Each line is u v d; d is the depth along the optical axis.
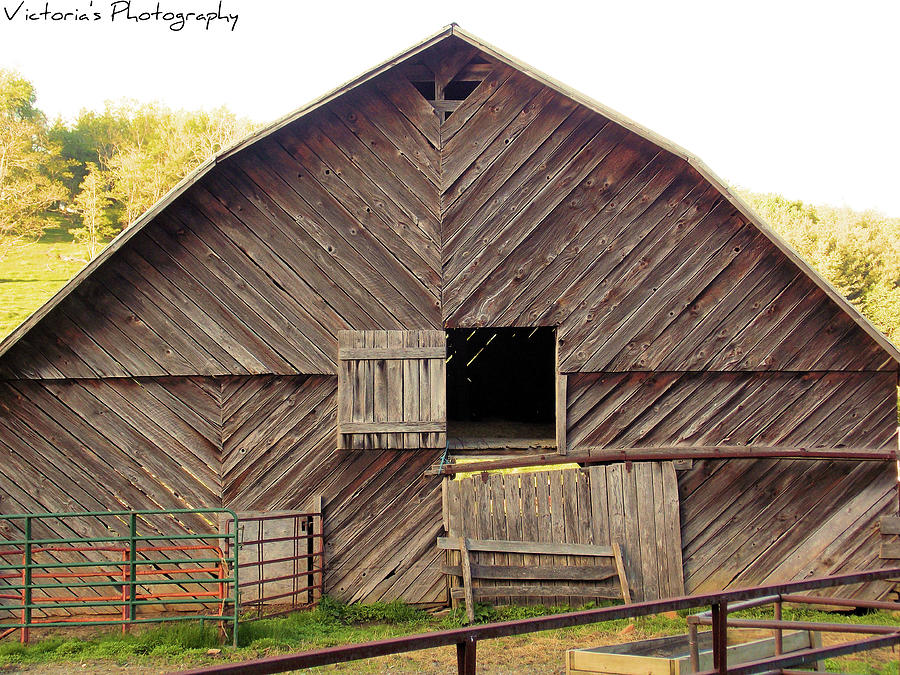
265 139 9.18
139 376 9.15
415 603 9.44
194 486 9.30
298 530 9.34
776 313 9.44
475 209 9.35
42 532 9.22
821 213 47.44
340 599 9.38
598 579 9.36
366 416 9.24
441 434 9.30
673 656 6.79
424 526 9.45
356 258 9.29
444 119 9.33
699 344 9.45
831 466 9.64
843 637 8.45
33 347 9.04
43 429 9.20
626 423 9.55
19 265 45.56
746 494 9.61
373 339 9.26
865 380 9.56
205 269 9.19
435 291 9.34
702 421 9.57
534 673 7.53
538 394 13.55
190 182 8.76
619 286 9.43
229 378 9.30
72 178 58.34
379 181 9.29
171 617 8.54
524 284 9.38
